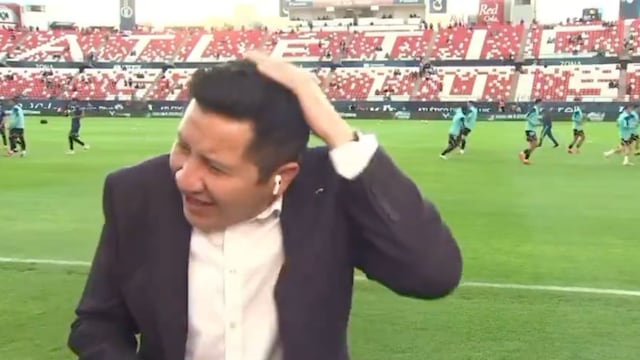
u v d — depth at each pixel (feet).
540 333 21.36
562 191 54.54
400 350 19.94
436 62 211.82
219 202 5.88
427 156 83.76
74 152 87.45
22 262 30.42
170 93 205.67
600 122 163.73
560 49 205.36
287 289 6.25
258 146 5.72
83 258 31.45
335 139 6.00
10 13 291.99
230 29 257.34
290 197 6.33
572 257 31.99
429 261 6.22
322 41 226.99
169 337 6.33
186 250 6.30
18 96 201.98
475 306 23.98
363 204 6.15
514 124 158.40
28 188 55.16
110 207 6.57
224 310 6.25
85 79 214.28
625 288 26.55
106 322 6.83
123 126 144.56
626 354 19.72
